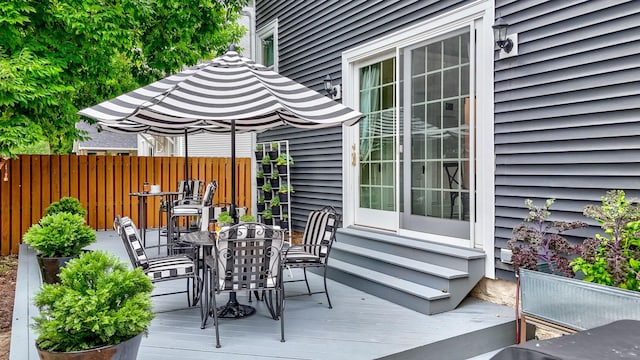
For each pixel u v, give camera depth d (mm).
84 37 6520
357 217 6141
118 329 2383
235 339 3295
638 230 2746
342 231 5871
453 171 4531
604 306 2697
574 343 1652
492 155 4098
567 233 3523
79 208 7070
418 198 4984
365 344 3180
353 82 6156
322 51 6754
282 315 3289
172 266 3730
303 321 3705
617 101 3217
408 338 3289
